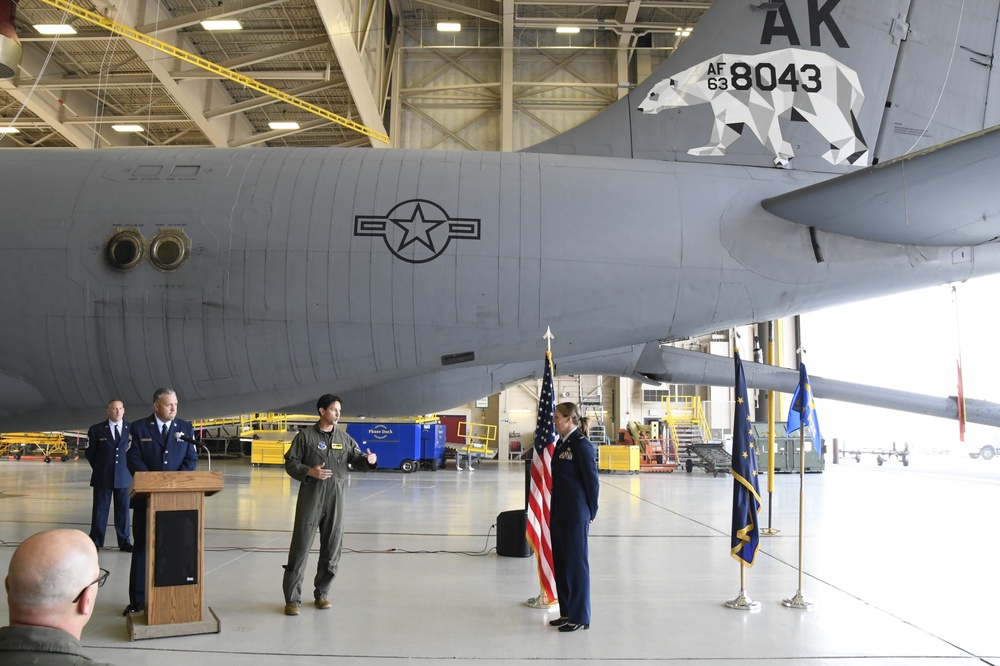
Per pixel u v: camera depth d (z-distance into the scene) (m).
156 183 6.81
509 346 6.80
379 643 4.38
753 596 5.67
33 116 21.56
